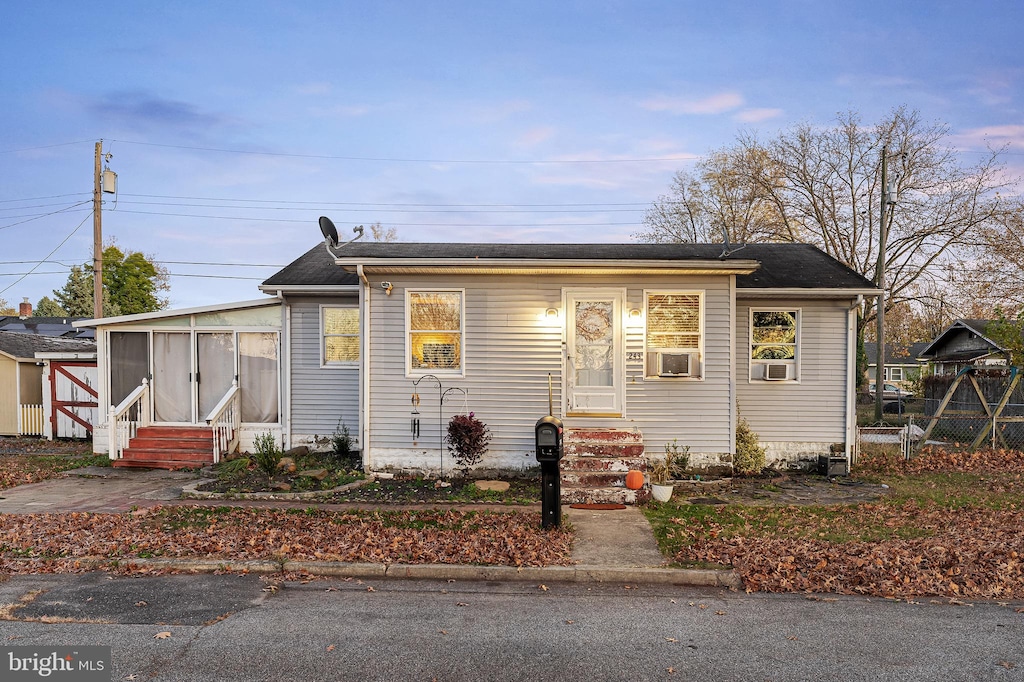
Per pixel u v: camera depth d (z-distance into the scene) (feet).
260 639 16.17
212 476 38.34
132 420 44.39
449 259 34.86
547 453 25.63
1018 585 19.99
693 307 36.52
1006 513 28.66
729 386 36.29
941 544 23.57
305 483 34.58
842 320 40.86
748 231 105.09
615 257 39.14
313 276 44.42
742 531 25.84
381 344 37.06
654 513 28.86
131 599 19.11
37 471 40.14
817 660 14.99
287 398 43.78
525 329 36.58
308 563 21.89
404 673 14.29
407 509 29.55
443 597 19.51
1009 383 47.67
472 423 35.19
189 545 23.81
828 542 24.23
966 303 92.38
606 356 36.63
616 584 20.85
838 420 40.83
